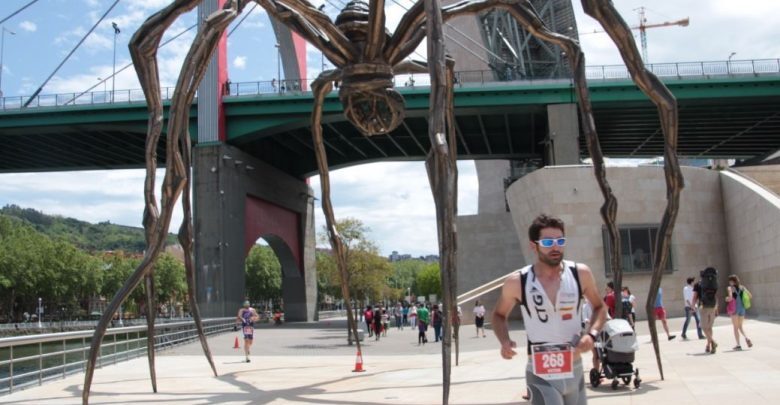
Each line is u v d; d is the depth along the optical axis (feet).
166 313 331.16
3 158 196.95
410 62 33.55
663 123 26.45
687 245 93.50
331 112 152.66
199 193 154.92
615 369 28.27
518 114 159.33
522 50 191.01
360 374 38.75
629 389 28.22
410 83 147.95
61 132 166.09
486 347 64.85
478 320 85.05
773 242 76.74
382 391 30.50
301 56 192.95
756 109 155.22
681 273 92.63
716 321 76.59
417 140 173.88
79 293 261.24
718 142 194.18
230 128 160.15
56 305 269.44
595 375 29.40
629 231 92.38
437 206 19.56
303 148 191.11
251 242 170.71
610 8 25.39
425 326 85.40
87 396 23.67
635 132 175.94
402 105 31.37
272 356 61.57
